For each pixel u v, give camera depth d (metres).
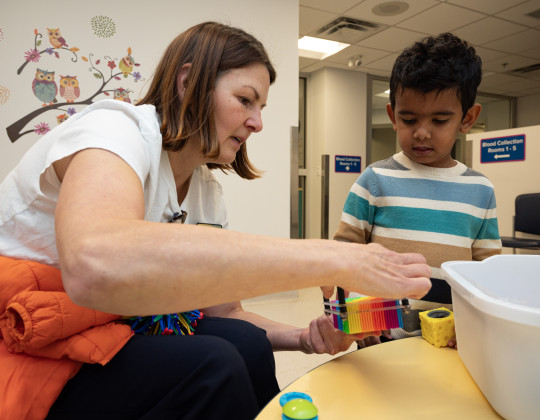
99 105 0.57
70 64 2.21
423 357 0.57
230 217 2.65
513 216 2.93
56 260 0.57
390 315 0.56
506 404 0.40
